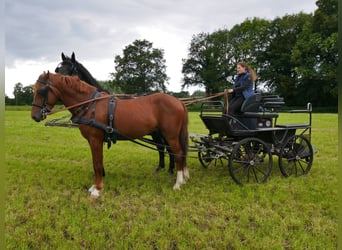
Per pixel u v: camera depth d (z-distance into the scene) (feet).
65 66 20.57
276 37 151.84
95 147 15.69
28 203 14.46
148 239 11.32
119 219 12.80
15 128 44.37
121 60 187.93
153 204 14.51
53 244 11.00
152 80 188.34
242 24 170.30
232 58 170.19
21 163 22.54
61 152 26.81
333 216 13.01
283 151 18.60
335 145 30.04
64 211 13.48
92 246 10.82
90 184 17.58
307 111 19.47
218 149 18.11
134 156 25.52
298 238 11.23
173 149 16.62
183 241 11.10
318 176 18.94
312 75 122.93
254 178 18.53
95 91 16.17
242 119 18.35
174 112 16.24
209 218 13.10
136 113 15.75
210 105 18.74
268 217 12.96
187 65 185.37
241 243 10.94
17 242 10.97
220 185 17.08
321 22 123.75
